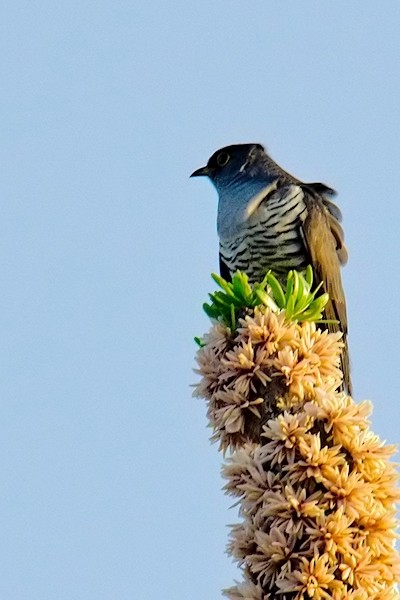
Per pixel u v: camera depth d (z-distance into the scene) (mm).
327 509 8141
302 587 7754
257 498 8367
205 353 9797
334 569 7863
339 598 7754
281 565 8008
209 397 9766
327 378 9445
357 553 7898
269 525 8219
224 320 10125
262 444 8914
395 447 8383
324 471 8203
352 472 8289
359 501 8062
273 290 10188
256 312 9703
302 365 9227
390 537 8055
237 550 8297
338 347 9523
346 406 8523
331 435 8461
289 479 8281
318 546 7930
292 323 9695
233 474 8617
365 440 8406
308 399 9242
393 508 8281
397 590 8023
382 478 8305
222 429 9492
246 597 8039
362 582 7879
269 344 9336
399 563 8016
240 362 9273
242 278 10117
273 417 9156
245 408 9297
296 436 8375
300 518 8039
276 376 9258
